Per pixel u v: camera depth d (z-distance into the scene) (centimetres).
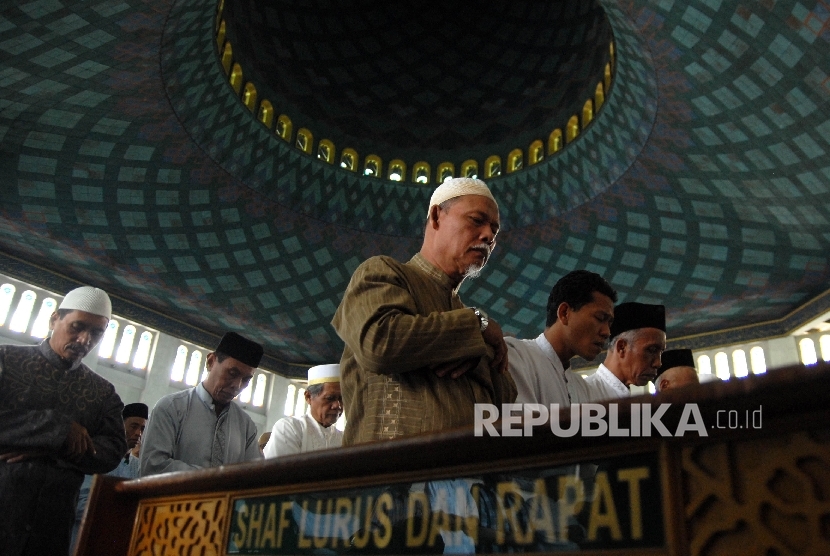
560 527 85
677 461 78
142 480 154
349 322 163
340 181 1408
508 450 92
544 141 1349
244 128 1259
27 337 1235
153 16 914
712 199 1141
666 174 1149
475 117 1429
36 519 281
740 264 1200
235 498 132
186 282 1415
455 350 156
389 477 107
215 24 1057
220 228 1359
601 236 1326
